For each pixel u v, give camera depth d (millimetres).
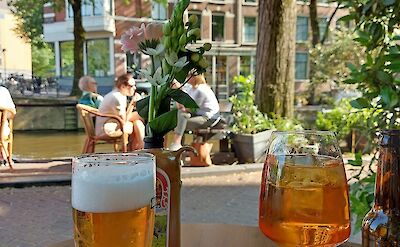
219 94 19891
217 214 3766
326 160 878
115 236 776
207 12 19969
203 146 5289
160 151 968
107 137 4961
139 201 799
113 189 771
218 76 20281
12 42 25703
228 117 6070
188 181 4875
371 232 830
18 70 25719
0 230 3330
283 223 860
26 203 4059
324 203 846
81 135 11500
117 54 19609
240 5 20547
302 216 848
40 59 23438
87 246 789
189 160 5332
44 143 9898
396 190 812
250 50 20875
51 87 20219
